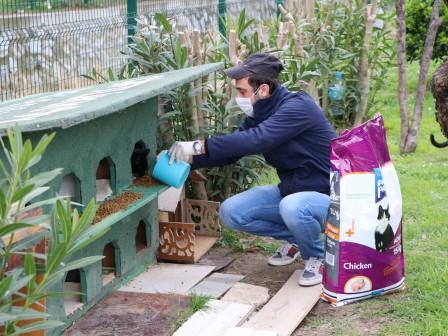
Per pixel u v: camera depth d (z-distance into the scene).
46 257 2.70
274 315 3.99
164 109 5.48
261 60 4.40
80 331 3.77
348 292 4.13
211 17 8.35
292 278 4.55
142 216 4.59
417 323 3.85
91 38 6.12
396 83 11.73
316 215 4.34
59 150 3.64
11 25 5.46
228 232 5.41
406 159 7.72
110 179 4.31
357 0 8.38
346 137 4.02
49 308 3.58
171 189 4.98
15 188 2.59
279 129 4.31
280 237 4.72
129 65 5.91
